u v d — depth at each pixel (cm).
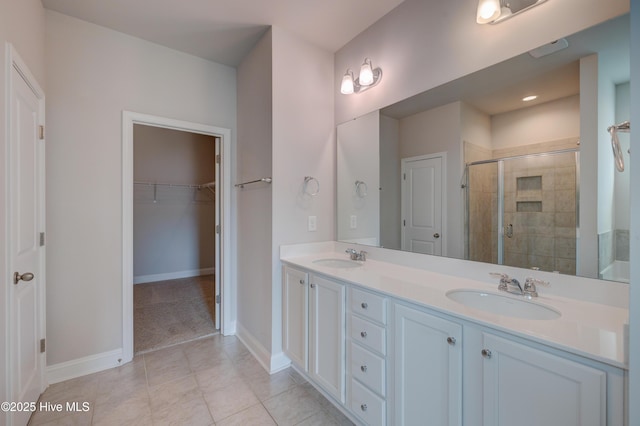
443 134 173
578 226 124
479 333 106
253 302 249
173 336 275
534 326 98
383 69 211
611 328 97
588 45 121
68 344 205
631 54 73
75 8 199
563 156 128
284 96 226
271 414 171
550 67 131
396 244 202
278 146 222
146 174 470
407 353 131
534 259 137
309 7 201
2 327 128
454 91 167
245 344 259
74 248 207
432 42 178
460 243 165
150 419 166
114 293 223
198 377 209
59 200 202
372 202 219
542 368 91
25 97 159
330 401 183
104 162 219
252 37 237
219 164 286
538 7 134
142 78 236
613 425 79
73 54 208
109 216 221
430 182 181
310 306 191
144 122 238
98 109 217
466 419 110
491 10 141
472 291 142
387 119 208
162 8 200
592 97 120
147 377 208
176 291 418
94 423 163
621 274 113
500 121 148
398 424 134
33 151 172
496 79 149
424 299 127
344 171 245
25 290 159
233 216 284
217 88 275
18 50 148
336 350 169
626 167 112
